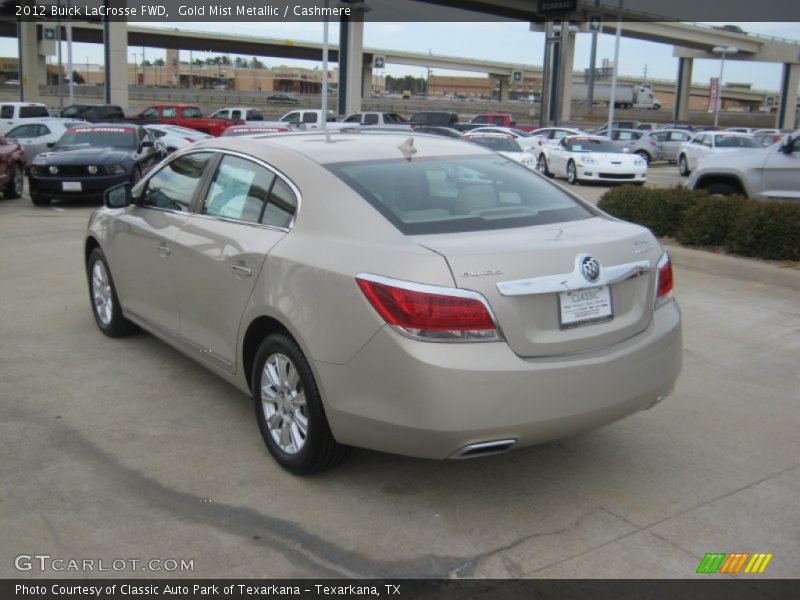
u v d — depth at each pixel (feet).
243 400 16.96
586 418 11.85
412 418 11.22
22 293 25.64
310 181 13.69
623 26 250.98
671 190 34.19
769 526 12.30
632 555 11.48
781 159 35.55
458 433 11.08
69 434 15.08
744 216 29.37
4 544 11.39
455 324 11.07
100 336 21.12
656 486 13.53
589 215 14.32
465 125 130.41
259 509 12.53
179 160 17.61
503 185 14.65
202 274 15.33
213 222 15.48
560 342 11.71
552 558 11.37
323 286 12.20
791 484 13.65
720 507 12.85
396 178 13.85
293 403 13.33
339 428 12.22
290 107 296.92
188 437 15.08
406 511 12.57
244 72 502.38
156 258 17.13
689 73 310.04
